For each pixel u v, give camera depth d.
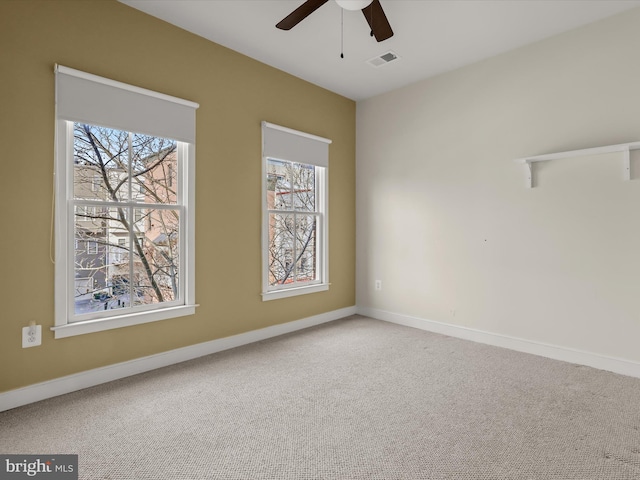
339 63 3.44
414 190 3.89
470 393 2.31
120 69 2.53
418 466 1.59
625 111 2.61
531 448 1.72
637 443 1.76
